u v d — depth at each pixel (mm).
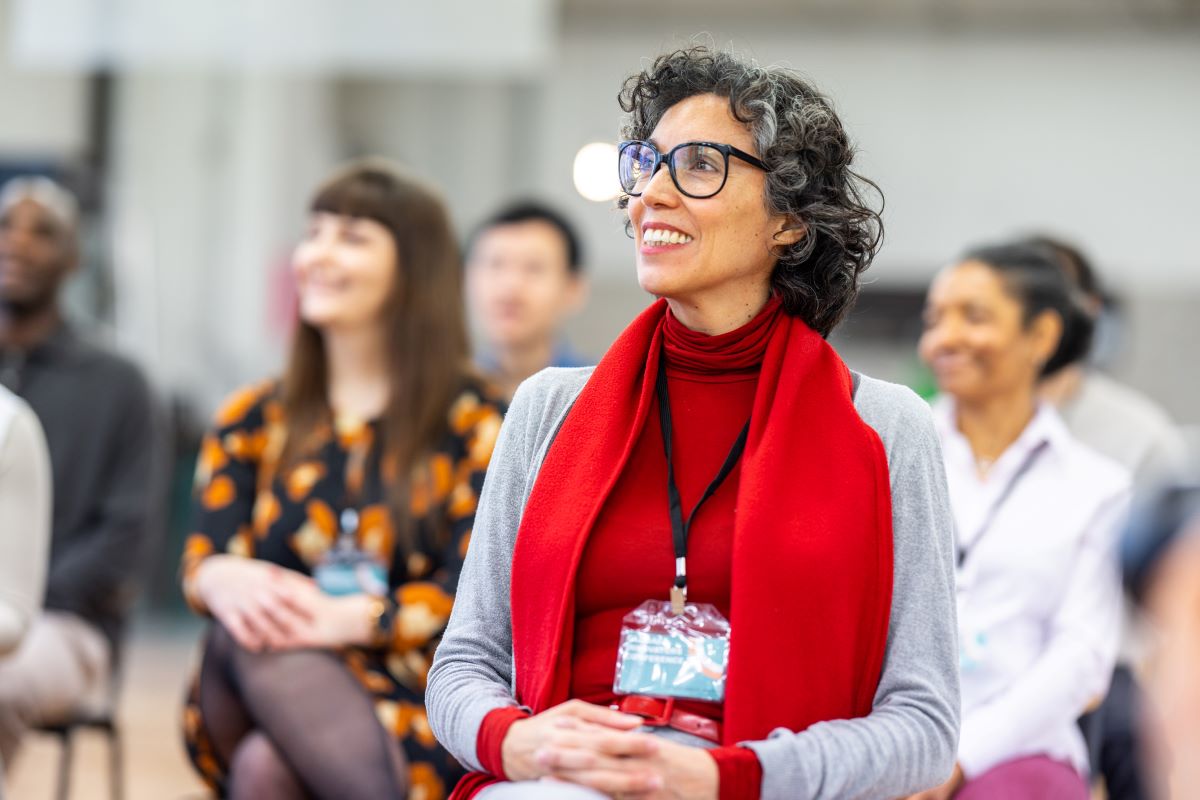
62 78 8852
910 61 11180
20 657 3627
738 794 1717
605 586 1922
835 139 2014
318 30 6879
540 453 2051
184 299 9141
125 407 4168
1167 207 10945
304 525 3061
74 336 4234
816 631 1836
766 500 1859
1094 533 2887
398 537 3029
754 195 1965
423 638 2928
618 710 1875
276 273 9406
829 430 1914
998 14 11031
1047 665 2779
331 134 10992
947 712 1859
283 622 2867
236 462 3180
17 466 3131
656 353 2014
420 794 2828
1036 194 11078
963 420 3143
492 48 6770
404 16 6668
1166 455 3762
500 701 1897
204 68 9320
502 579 2047
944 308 3113
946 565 1938
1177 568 833
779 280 2027
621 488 1959
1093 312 3650
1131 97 10992
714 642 1877
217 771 3002
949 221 11125
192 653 7734
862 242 2061
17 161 8102
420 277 3197
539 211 4531
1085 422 3787
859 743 1777
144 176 9031
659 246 1977
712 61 2025
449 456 3104
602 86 11320
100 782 4945
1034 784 2689
